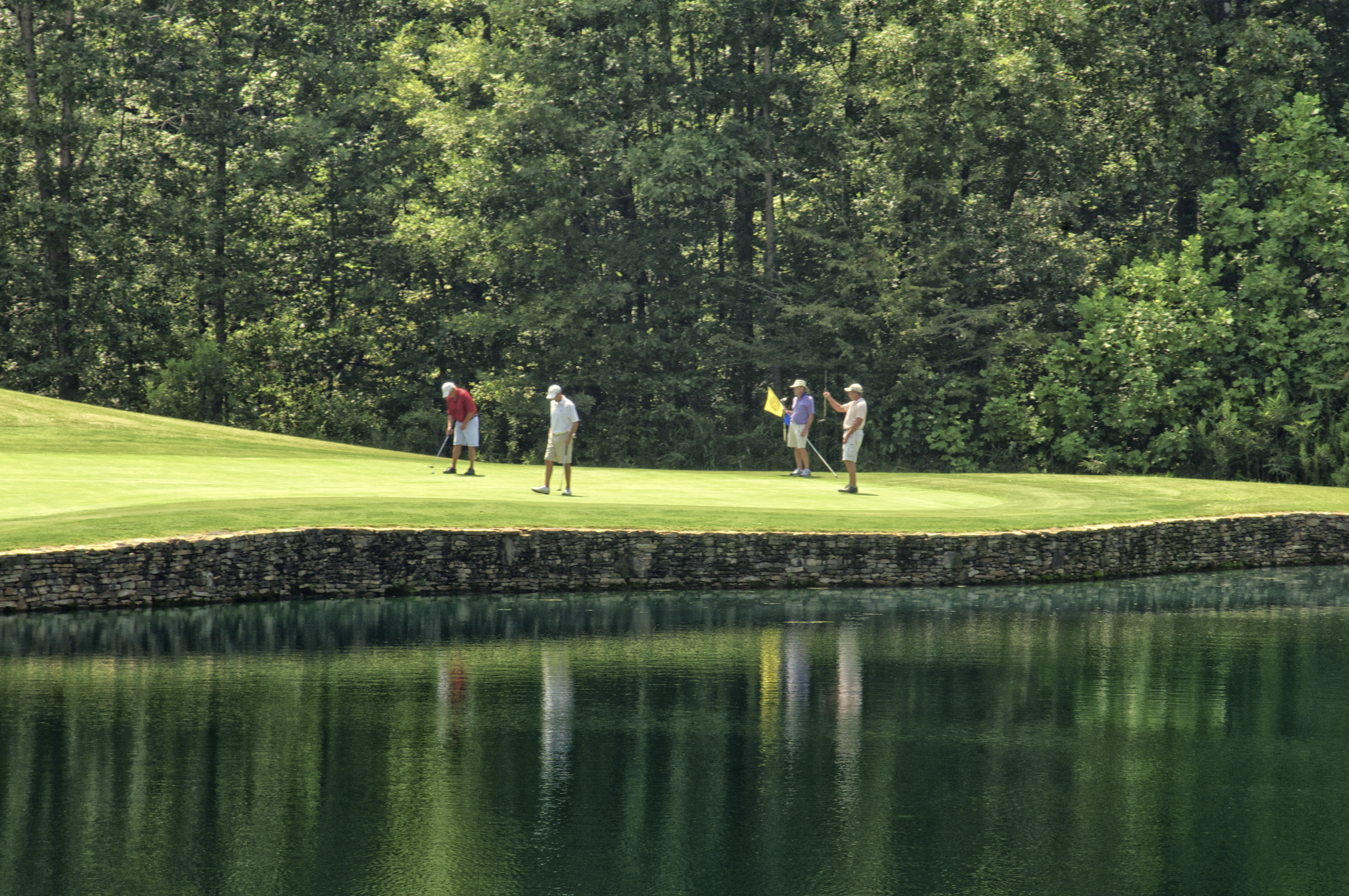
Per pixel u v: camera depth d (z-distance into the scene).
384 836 12.09
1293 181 61.78
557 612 25.48
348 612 25.17
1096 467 62.03
